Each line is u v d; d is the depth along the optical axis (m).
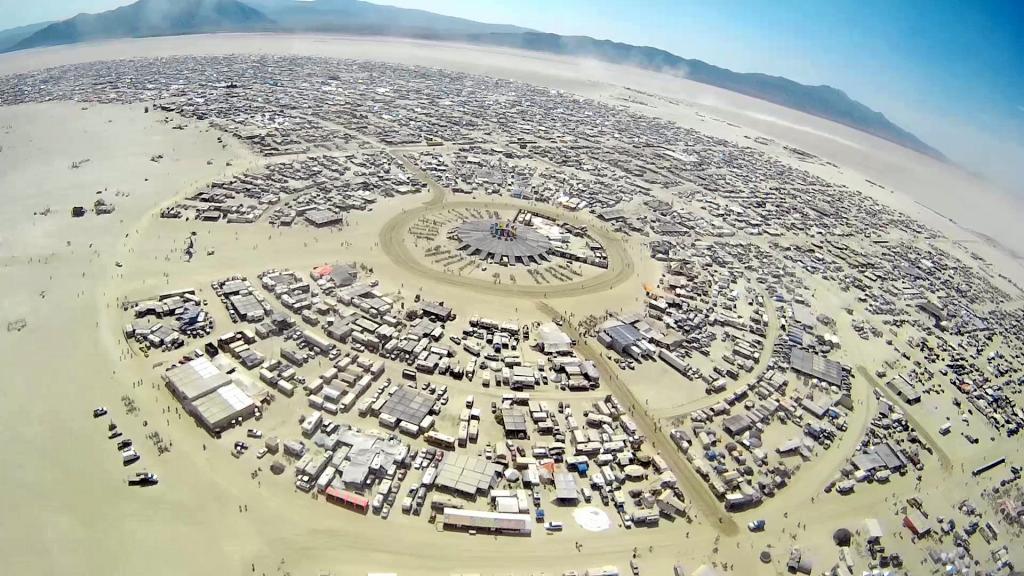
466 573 94.69
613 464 120.81
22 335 138.62
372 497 106.06
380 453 114.31
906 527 115.94
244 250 193.38
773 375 159.88
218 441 114.69
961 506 123.31
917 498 123.69
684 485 118.94
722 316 186.62
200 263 181.50
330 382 133.62
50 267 170.25
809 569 102.75
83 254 179.38
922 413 154.88
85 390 123.62
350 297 169.75
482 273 198.62
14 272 165.50
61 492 100.69
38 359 131.25
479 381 141.62
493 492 108.81
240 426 119.12
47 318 146.12
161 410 120.88
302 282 175.12
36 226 194.75
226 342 142.38
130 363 133.38
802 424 142.00
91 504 99.19
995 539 115.75
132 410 119.75
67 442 110.38
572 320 174.88
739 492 117.25
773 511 115.19
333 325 153.88
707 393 148.38
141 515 98.38
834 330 193.38
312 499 105.00
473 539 100.75
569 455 121.69
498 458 117.94
